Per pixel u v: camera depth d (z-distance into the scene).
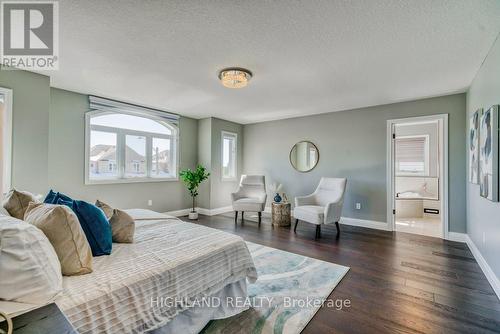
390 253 3.05
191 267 1.50
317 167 5.10
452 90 3.51
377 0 1.65
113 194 4.25
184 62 2.64
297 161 5.41
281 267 2.60
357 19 1.86
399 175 6.12
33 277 0.97
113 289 1.15
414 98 3.92
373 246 3.33
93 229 1.51
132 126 4.58
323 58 2.52
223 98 4.01
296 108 4.65
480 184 2.53
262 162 5.98
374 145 4.40
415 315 1.77
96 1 1.67
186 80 3.20
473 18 1.83
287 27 1.98
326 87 3.42
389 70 2.82
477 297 2.02
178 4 1.70
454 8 1.72
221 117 5.57
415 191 5.93
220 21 1.90
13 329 0.74
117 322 1.12
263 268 2.57
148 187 4.79
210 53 2.43
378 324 1.67
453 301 1.96
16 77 2.74
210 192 5.48
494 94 2.17
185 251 1.61
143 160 4.76
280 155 5.67
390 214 4.21
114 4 1.70
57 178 3.58
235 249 1.83
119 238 1.73
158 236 1.90
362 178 4.52
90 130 3.95
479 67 2.69
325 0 1.65
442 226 3.74
